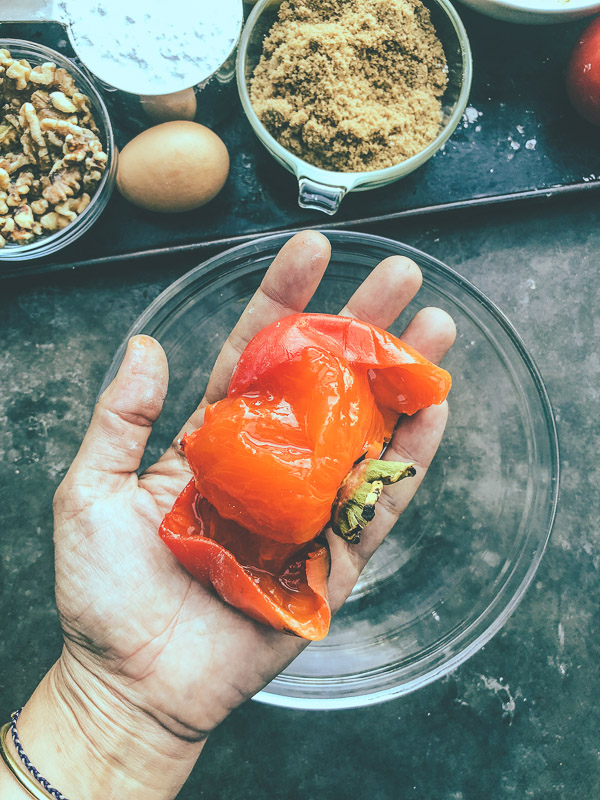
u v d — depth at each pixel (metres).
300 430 0.25
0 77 0.35
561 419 0.38
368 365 0.26
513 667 0.37
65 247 0.36
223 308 0.37
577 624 0.37
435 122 0.35
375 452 0.27
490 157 0.37
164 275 0.37
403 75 0.34
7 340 0.37
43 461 0.37
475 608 0.37
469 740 0.37
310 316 0.27
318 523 0.25
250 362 0.26
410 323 0.33
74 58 0.37
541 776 0.37
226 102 0.36
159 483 0.31
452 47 0.34
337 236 0.35
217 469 0.25
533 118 0.37
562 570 0.37
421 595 0.37
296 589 0.27
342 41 0.32
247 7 0.36
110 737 0.28
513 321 0.38
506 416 0.37
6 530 0.36
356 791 0.37
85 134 0.34
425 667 0.36
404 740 0.37
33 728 0.29
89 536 0.28
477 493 0.37
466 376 0.38
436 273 0.36
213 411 0.26
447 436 0.38
